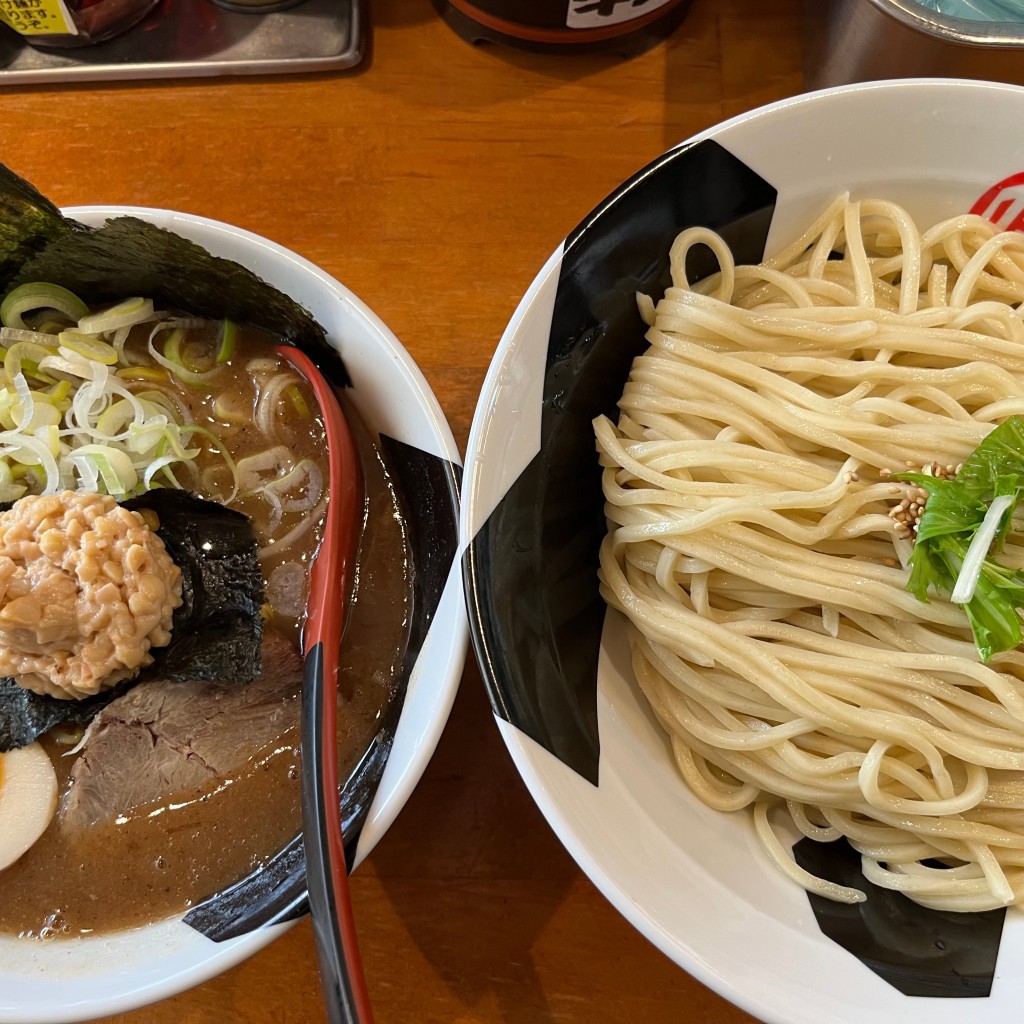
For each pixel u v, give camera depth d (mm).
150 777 268
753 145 271
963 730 259
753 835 268
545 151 357
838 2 326
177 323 303
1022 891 253
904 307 286
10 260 280
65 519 257
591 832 229
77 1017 226
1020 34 288
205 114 363
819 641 269
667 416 281
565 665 256
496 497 246
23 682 260
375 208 349
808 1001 223
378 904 278
